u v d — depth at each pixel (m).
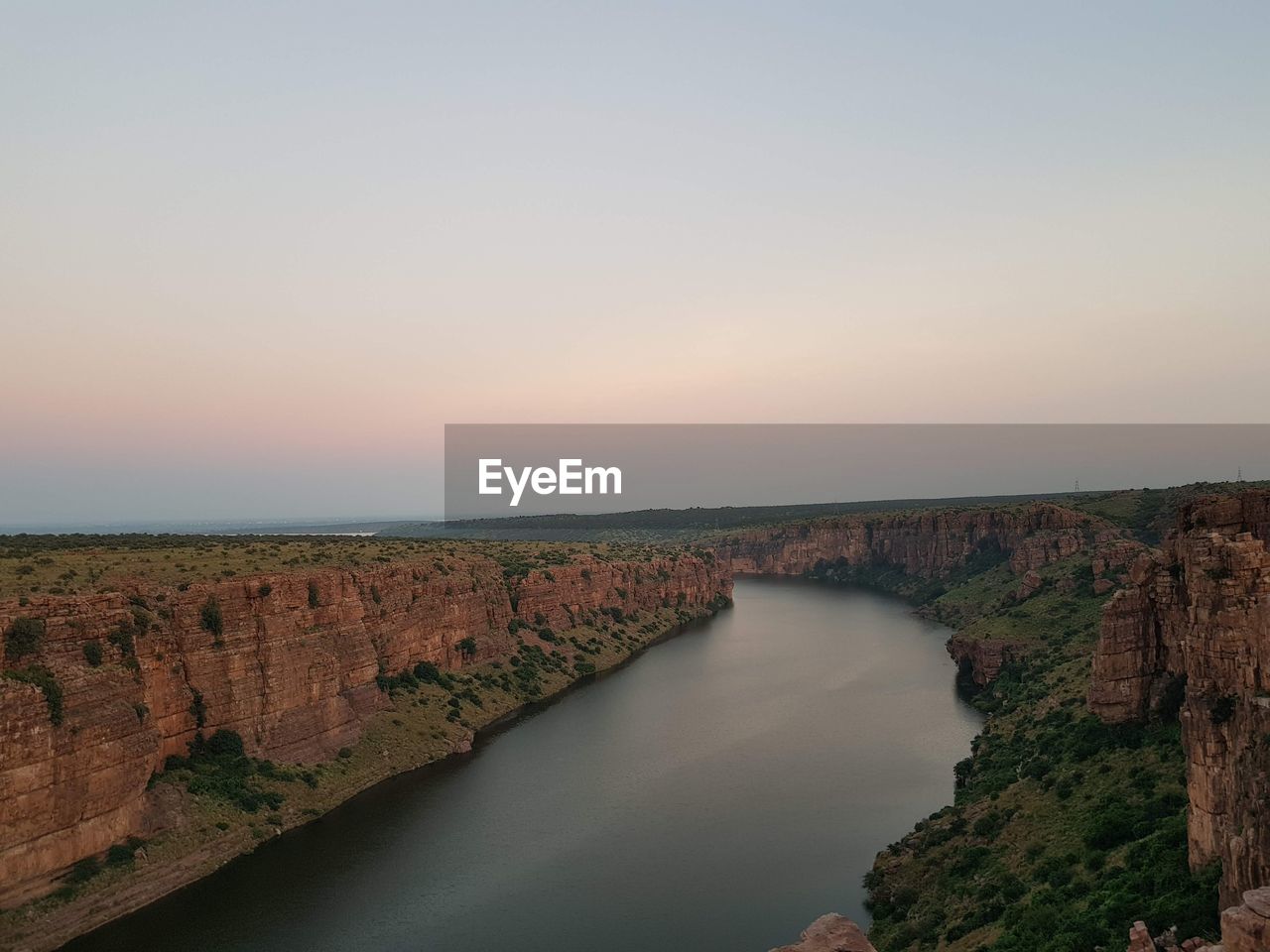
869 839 57.81
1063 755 54.12
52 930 44.06
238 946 45.56
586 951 45.28
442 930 47.53
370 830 60.38
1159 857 35.09
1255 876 25.14
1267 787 25.41
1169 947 26.53
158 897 49.19
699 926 47.50
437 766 74.50
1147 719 50.56
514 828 60.91
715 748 79.12
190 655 60.53
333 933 47.09
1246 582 30.94
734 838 58.69
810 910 48.78
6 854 43.97
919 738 79.56
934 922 42.19
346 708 72.88
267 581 67.50
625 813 63.53
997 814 51.19
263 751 63.75
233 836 55.84
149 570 63.56
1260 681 28.77
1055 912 35.31
